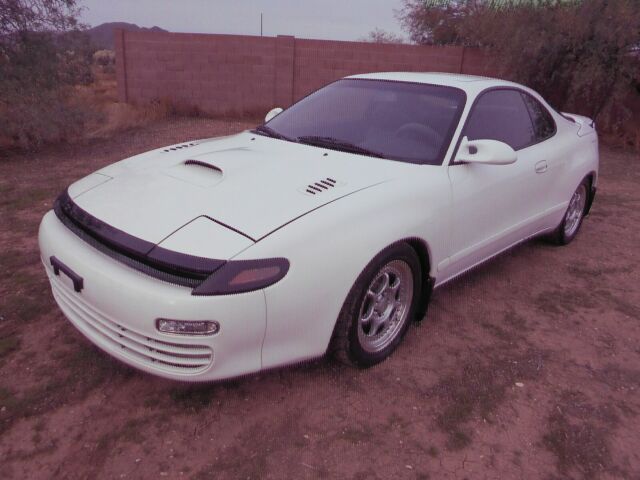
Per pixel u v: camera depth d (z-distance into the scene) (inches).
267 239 92.0
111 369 112.3
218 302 85.8
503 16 478.3
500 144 125.5
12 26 328.2
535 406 108.9
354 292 103.5
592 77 430.9
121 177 119.9
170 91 529.3
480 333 135.3
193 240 91.9
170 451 92.2
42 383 107.1
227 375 92.0
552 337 135.7
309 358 102.0
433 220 118.7
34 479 85.6
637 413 109.0
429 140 131.6
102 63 1181.7
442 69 518.0
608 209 255.4
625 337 137.9
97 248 97.9
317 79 523.5
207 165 119.4
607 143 451.8
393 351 123.3
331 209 101.4
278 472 88.9
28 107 329.1
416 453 94.5
